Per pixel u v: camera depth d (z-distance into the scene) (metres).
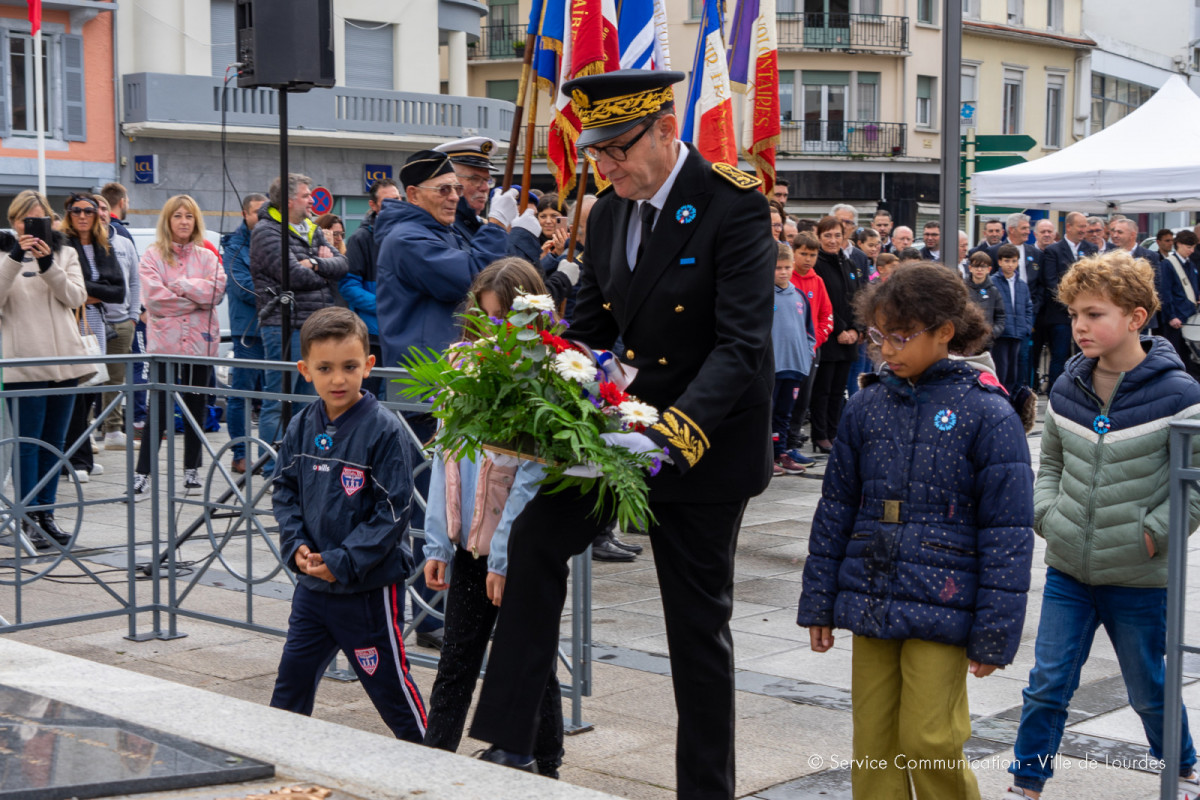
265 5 6.04
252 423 5.20
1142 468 3.39
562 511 2.90
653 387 3.06
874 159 35.03
